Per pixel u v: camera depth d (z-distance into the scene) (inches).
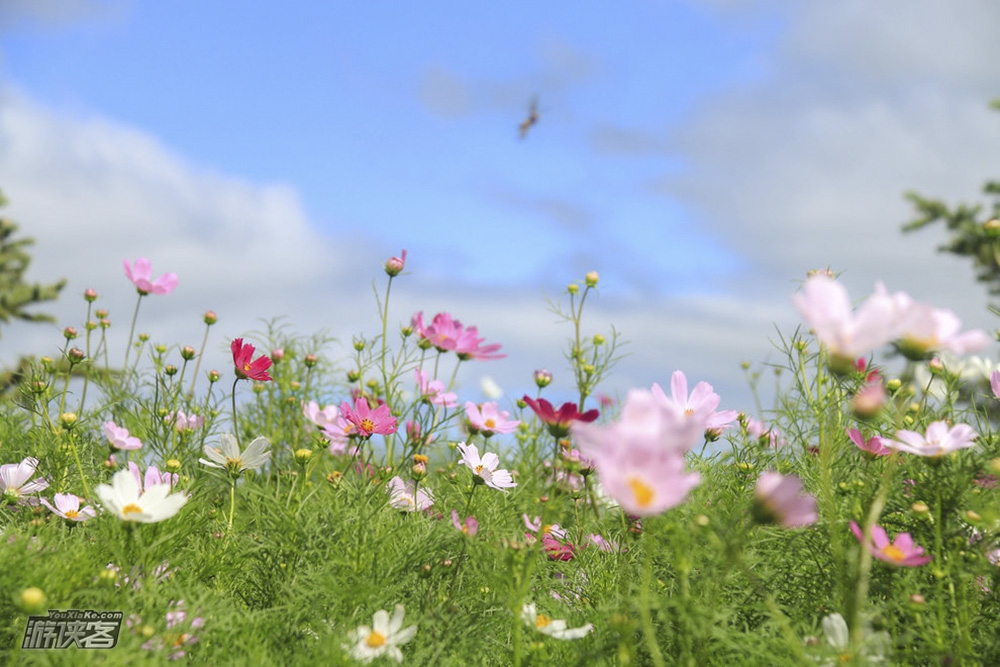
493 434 63.5
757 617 49.0
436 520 59.2
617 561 55.6
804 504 39.8
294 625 49.8
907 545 44.3
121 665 44.4
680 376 49.3
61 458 59.4
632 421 36.2
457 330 64.0
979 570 46.9
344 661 46.3
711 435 55.7
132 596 48.5
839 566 46.1
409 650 49.9
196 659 47.1
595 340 62.4
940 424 45.9
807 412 57.4
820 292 39.6
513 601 48.7
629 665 45.6
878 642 44.5
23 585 47.0
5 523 55.5
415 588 53.2
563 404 48.5
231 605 50.7
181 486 55.2
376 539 53.9
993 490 48.7
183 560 52.9
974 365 58.7
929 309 40.1
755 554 50.0
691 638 47.4
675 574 51.0
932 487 48.9
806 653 44.3
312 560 53.8
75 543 51.6
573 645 48.9
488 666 50.4
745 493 54.4
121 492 47.2
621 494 34.2
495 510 60.1
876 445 49.1
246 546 54.9
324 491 58.4
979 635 47.2
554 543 57.1
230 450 55.4
